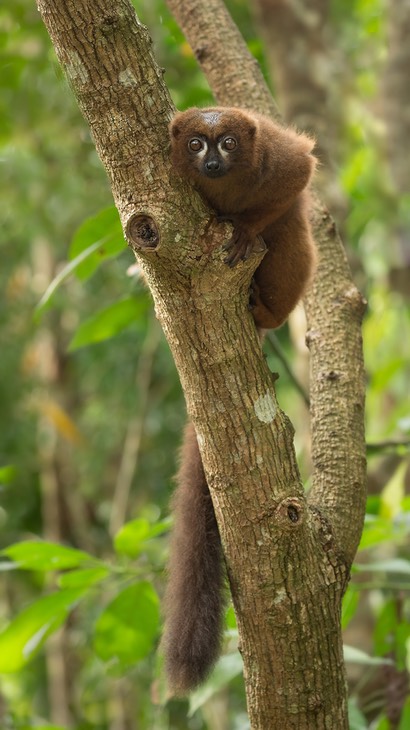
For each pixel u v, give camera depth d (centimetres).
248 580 698
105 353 2164
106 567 956
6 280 2277
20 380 2317
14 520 2428
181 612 778
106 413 2253
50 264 2369
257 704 711
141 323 1975
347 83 1905
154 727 1712
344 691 714
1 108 1898
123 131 657
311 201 1006
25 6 1634
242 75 1095
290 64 1683
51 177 2055
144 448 2219
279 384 2011
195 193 668
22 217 2095
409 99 1912
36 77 1848
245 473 691
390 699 1052
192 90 1377
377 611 1445
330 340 892
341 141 1875
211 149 841
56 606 962
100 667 1884
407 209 1775
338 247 978
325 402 845
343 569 727
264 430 693
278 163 870
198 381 693
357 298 920
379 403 1930
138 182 661
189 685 760
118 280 2078
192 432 841
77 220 2086
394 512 1073
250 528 692
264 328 971
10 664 991
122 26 652
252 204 870
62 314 2405
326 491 785
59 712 2139
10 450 2323
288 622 693
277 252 925
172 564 823
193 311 677
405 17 1941
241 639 715
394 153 1883
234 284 674
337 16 2394
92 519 2500
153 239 658
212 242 665
